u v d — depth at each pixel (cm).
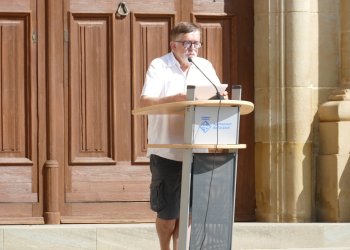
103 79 1179
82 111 1174
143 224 1134
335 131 1162
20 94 1161
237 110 788
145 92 864
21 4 1162
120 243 1095
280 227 1125
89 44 1177
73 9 1173
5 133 1157
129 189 1180
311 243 1127
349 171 1159
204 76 859
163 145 789
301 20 1175
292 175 1174
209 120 781
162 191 873
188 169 784
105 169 1177
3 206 1153
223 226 799
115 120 1179
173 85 872
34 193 1159
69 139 1169
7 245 1083
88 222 1167
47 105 1162
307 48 1177
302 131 1175
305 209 1177
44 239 1087
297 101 1175
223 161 797
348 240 1133
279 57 1180
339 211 1157
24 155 1161
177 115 863
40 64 1163
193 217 791
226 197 798
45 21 1166
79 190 1170
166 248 888
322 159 1177
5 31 1159
